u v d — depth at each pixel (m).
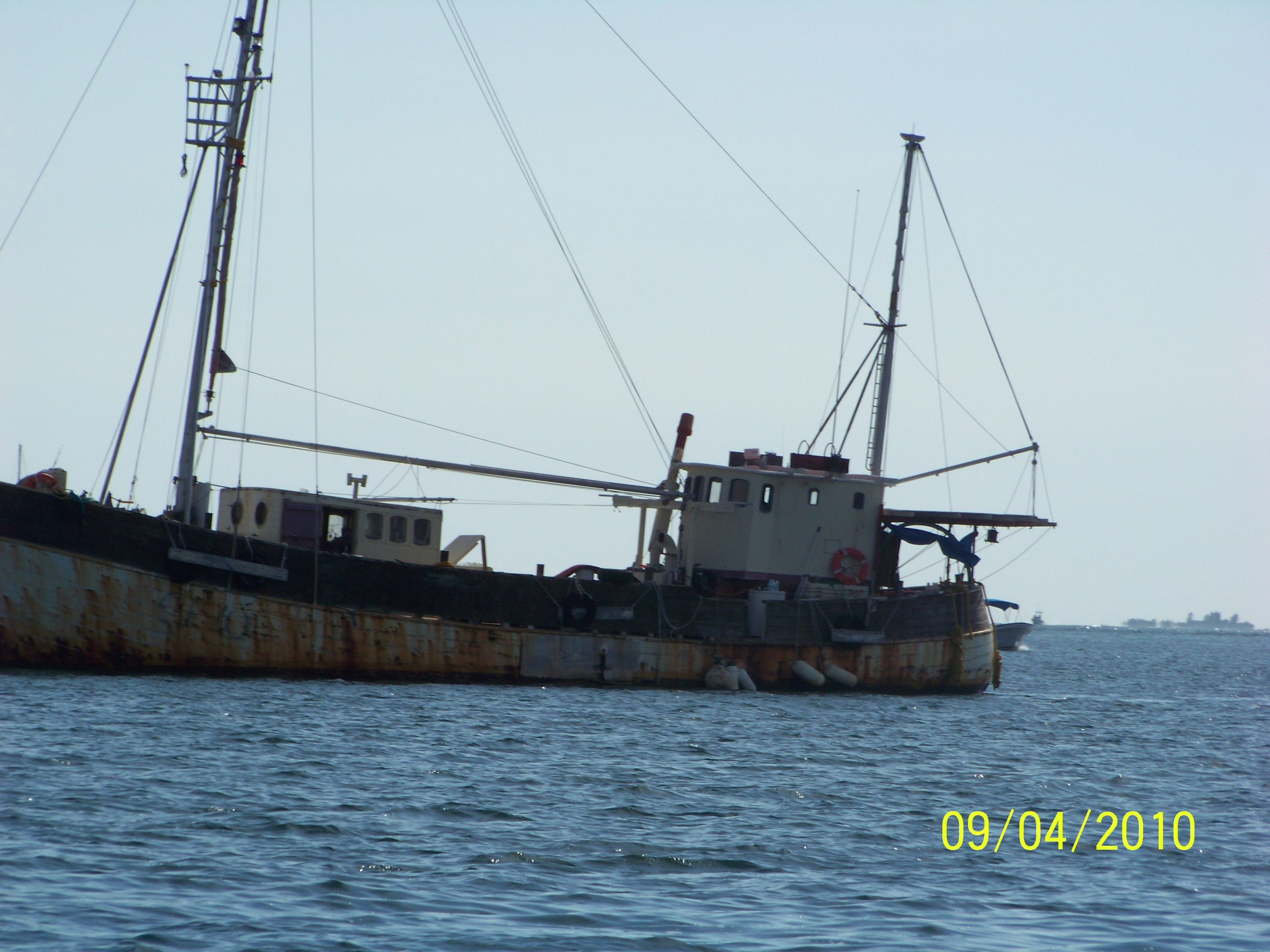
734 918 67.31
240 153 160.00
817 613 189.38
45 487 142.62
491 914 65.88
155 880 68.31
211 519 159.25
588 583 172.62
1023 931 66.94
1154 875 79.88
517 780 101.94
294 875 70.56
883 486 198.62
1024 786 113.44
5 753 99.12
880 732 148.25
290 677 154.00
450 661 162.62
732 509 188.12
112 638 144.00
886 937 64.88
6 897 64.12
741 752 124.25
